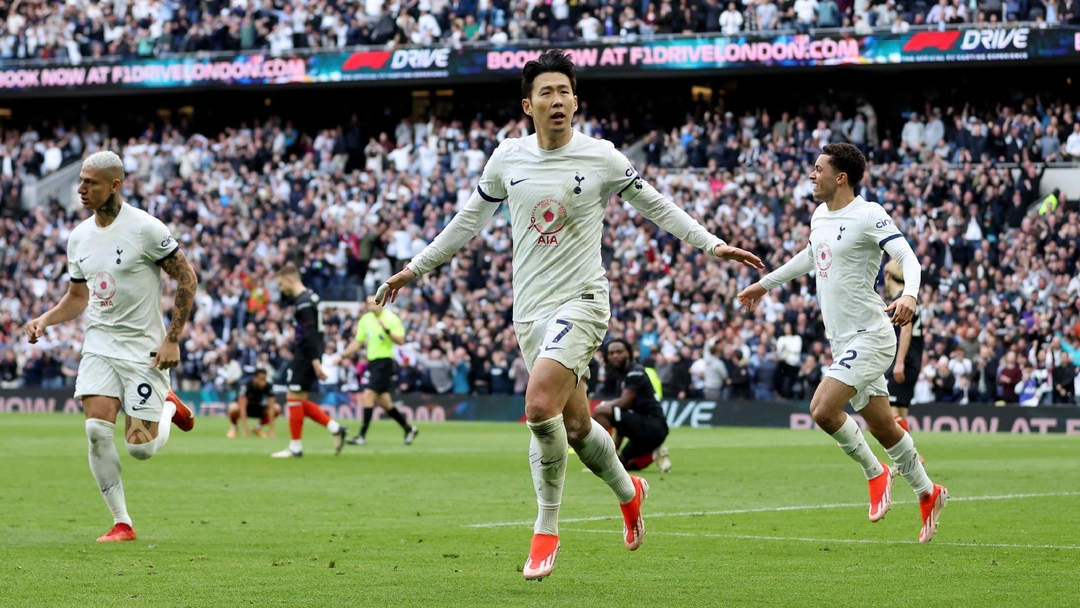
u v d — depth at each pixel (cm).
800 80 3366
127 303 835
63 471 1431
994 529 895
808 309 2697
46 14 3728
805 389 2622
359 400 2911
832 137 3119
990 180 2894
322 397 2953
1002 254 2777
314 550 792
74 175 3747
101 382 835
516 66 3278
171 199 3534
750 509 1045
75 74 3638
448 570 707
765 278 898
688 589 641
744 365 2670
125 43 3619
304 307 1691
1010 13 2950
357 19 3462
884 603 598
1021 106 3186
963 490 1208
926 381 2581
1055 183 2958
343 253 3241
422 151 3400
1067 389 2478
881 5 3066
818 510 1034
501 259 3052
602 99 3525
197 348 3105
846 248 846
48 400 3177
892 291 1304
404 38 3425
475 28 3369
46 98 3950
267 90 3697
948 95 3259
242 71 3500
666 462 1452
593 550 790
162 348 835
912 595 620
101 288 834
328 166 3488
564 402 637
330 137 3525
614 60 3200
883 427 834
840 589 639
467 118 3697
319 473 1425
